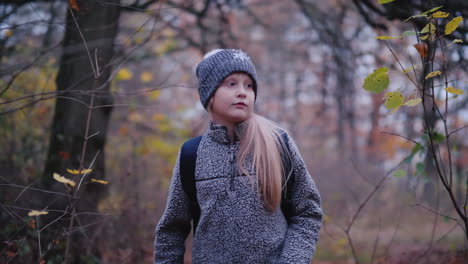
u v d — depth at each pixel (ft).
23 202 10.41
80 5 10.19
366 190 25.45
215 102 6.23
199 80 6.51
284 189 6.14
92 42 10.73
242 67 6.12
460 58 9.79
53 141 12.26
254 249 5.77
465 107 19.03
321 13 21.66
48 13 12.91
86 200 11.50
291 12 52.70
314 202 6.22
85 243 10.73
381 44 18.72
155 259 6.49
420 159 9.48
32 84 14.80
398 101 7.11
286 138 6.35
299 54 55.57
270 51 60.34
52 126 12.39
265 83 61.00
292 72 64.08
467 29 9.31
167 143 21.85
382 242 18.60
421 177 9.97
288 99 68.03
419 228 20.31
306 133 63.67
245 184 5.91
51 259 9.87
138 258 12.33
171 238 6.47
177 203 6.30
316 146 61.62
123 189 14.24
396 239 18.74
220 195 5.91
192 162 6.19
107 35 11.44
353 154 48.75
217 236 5.86
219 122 6.37
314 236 6.08
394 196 25.13
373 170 37.93
